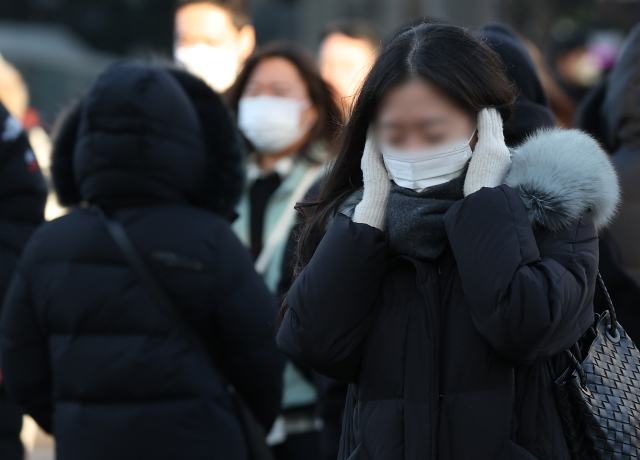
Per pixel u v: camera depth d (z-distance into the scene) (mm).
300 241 8055
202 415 10070
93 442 9961
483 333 6727
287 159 14789
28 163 13445
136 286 10172
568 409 7098
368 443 7105
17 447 12719
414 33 7363
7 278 12891
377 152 7598
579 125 12852
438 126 7141
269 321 10703
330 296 7176
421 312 7117
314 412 13039
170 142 10594
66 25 74812
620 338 7641
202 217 10719
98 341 10141
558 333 6762
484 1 35719
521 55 9227
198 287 10320
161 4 76500
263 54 15008
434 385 6898
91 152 10539
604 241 9492
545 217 6977
